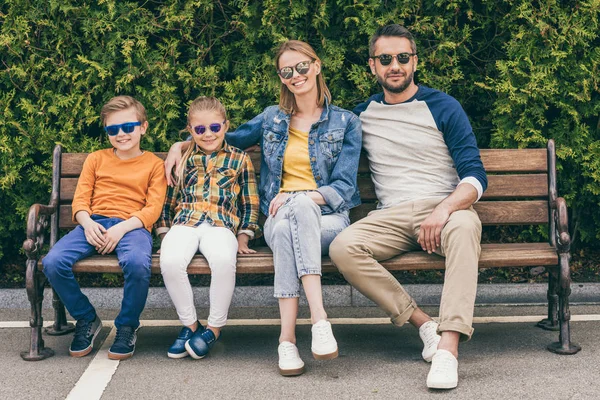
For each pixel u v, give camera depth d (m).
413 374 3.16
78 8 4.39
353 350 3.56
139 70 4.46
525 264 3.38
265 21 4.37
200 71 4.44
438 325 3.10
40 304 3.50
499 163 3.90
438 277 4.69
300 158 3.74
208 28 4.51
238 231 3.78
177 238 3.50
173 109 4.48
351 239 3.35
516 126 4.45
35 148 4.53
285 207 3.36
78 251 3.47
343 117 3.76
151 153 3.90
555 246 3.75
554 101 4.39
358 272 3.33
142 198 3.79
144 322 4.16
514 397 2.87
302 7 4.36
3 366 3.35
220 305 3.42
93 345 3.68
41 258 3.56
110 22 4.41
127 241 3.50
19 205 4.62
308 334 3.89
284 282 3.22
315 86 3.77
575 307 4.32
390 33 3.71
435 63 4.45
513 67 4.39
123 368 3.30
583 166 4.52
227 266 3.38
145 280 3.41
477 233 3.27
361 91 4.48
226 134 3.88
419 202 3.58
